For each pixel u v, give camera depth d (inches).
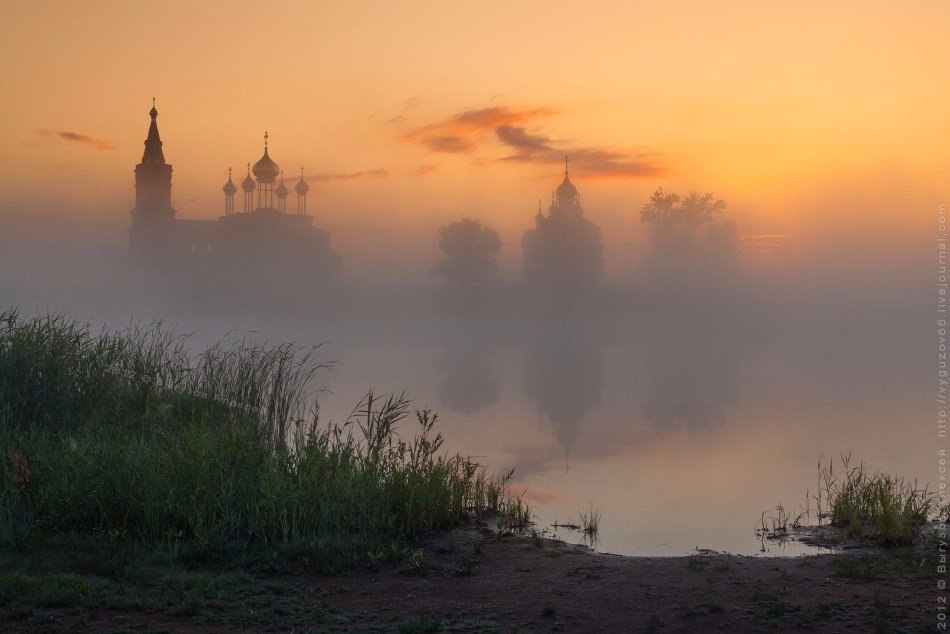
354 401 1123.9
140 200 4815.5
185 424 485.7
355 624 266.7
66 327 572.7
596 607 283.7
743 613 274.5
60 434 439.5
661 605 285.0
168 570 311.7
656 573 324.2
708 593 296.2
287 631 259.9
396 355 2603.3
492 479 542.3
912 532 374.3
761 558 348.2
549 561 342.3
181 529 356.5
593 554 360.8
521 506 462.0
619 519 465.1
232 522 355.3
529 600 291.6
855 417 1036.5
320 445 431.2
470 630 261.7
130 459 386.6
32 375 513.7
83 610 269.4
